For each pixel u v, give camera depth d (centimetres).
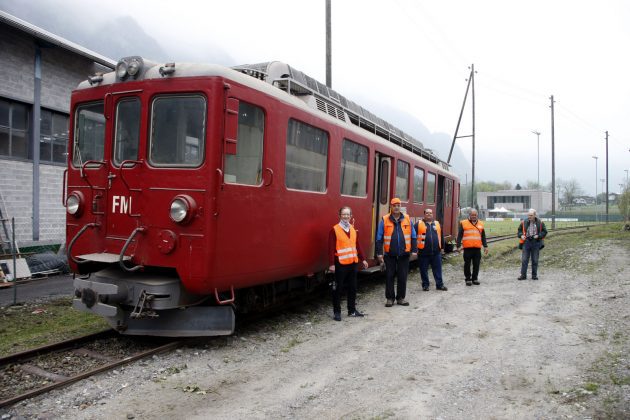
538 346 606
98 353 561
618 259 1524
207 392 459
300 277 795
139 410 415
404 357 568
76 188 632
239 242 579
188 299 579
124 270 584
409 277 1245
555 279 1170
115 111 599
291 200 682
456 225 1741
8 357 512
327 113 811
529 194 9850
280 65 769
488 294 978
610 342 611
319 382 489
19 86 1175
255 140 614
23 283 1000
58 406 417
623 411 405
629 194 4209
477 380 491
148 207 562
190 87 551
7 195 1155
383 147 1020
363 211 928
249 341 627
